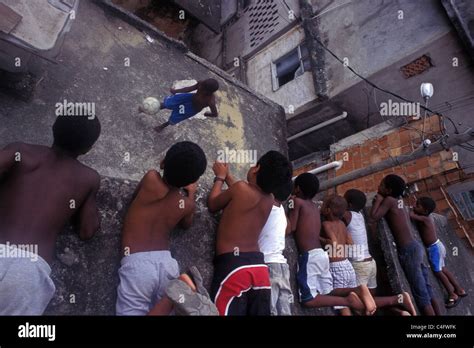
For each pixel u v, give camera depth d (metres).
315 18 8.30
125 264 2.14
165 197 2.24
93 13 3.95
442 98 6.51
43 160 1.93
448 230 5.59
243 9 10.62
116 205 2.36
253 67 9.59
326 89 7.58
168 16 8.63
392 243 4.03
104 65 3.75
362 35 7.24
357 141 7.07
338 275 3.41
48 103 3.12
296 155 9.00
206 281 2.55
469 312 4.65
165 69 4.33
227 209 2.61
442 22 6.11
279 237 2.88
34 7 2.47
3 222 1.76
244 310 2.32
